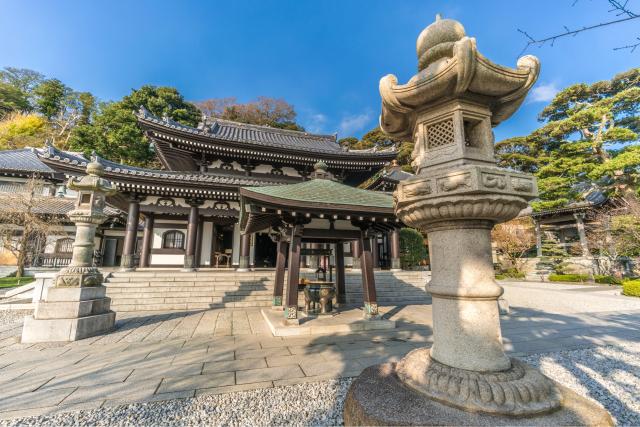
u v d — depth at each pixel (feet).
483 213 8.06
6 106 130.93
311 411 10.81
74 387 12.76
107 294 34.60
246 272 45.62
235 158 63.52
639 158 62.18
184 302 34.73
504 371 7.77
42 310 20.45
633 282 46.42
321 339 20.48
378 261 69.92
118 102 108.06
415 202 8.85
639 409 11.49
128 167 46.75
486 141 9.28
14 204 59.98
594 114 75.05
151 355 17.10
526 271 81.00
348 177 78.33
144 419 10.24
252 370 14.71
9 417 10.28
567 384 13.79
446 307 8.63
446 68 8.07
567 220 79.71
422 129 9.98
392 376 8.88
